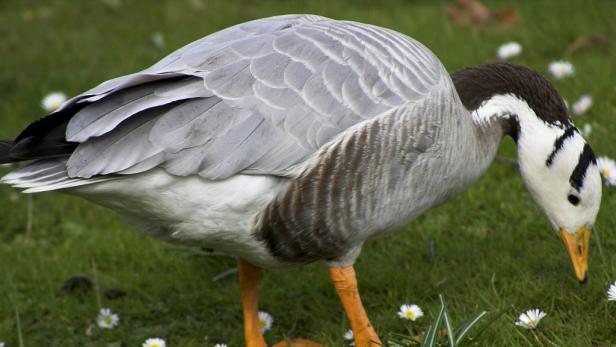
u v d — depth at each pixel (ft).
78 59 58.59
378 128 27.20
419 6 63.00
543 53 52.80
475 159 30.63
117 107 26.03
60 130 26.43
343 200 27.50
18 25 65.21
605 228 35.50
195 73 27.09
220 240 27.96
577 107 43.14
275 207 27.17
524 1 60.90
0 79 56.49
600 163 37.78
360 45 28.63
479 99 31.37
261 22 30.91
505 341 29.30
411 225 38.58
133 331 34.78
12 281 38.52
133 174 26.27
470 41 54.29
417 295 34.35
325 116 26.96
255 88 26.99
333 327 32.81
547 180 31.30
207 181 26.50
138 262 39.47
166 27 62.28
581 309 31.45
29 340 34.42
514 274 34.37
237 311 35.42
